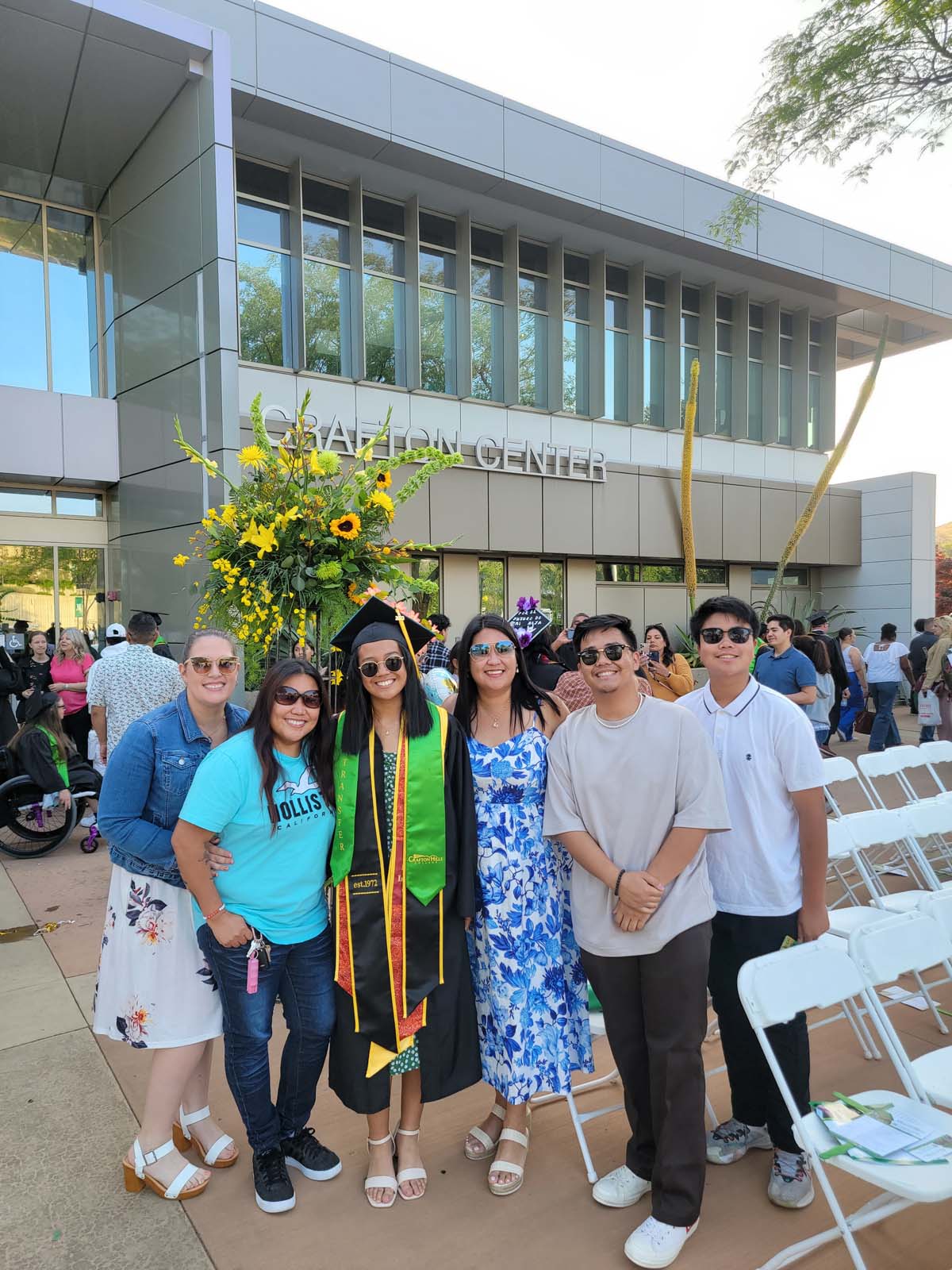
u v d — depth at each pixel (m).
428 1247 2.17
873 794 5.05
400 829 2.27
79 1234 2.22
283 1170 2.36
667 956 2.13
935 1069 2.36
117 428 9.94
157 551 9.01
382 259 11.56
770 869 2.39
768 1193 2.36
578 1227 2.25
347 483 3.43
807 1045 2.35
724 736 2.45
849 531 16.66
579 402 13.50
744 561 15.22
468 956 2.43
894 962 2.39
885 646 9.77
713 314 14.64
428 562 11.78
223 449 7.89
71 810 5.88
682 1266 2.09
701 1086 2.14
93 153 9.30
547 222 12.40
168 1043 2.34
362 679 2.31
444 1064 2.35
